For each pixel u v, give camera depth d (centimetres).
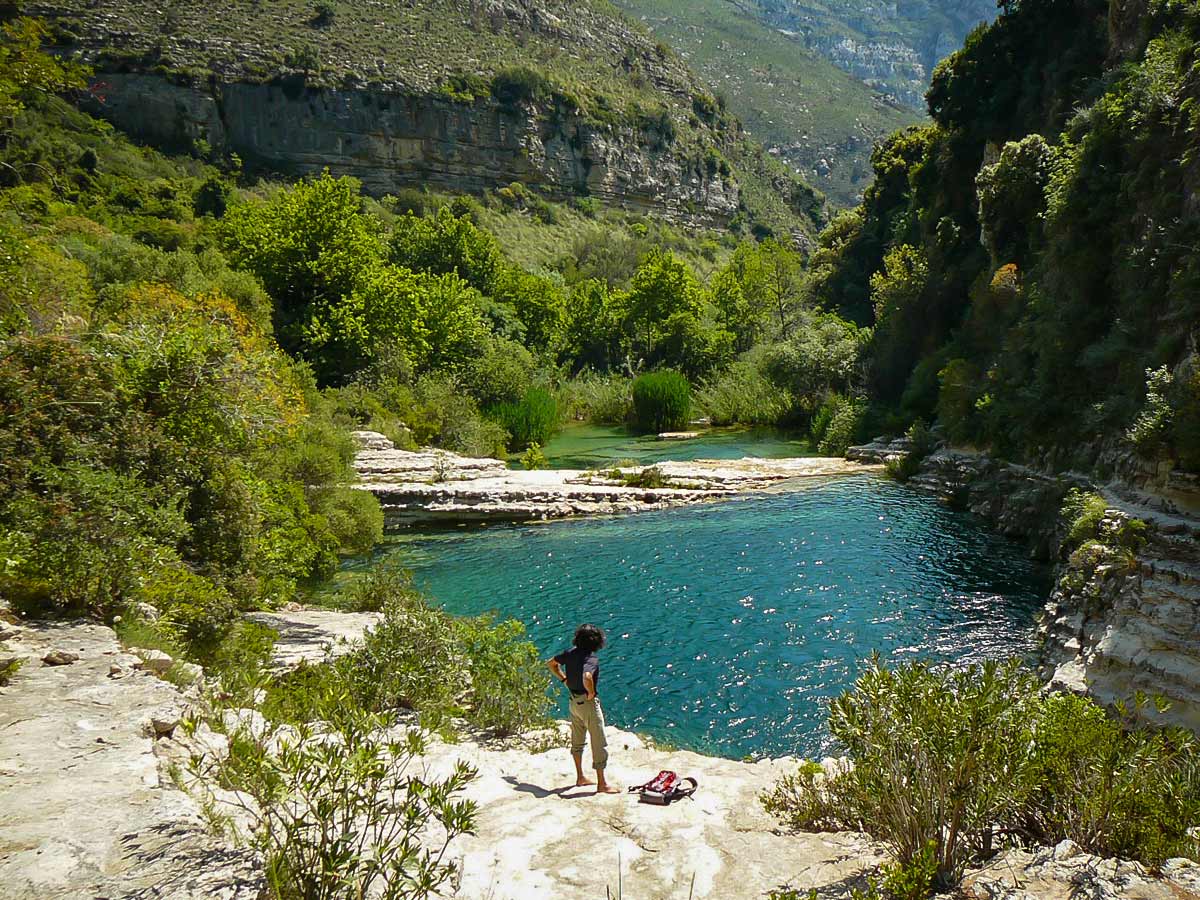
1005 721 465
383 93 11150
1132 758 495
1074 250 2584
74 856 393
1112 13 3553
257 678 809
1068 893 388
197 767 457
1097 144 2555
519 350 5859
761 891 459
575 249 11738
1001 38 4425
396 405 4266
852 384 5312
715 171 15962
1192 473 1581
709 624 1788
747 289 7688
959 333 4041
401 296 4978
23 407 1045
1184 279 1825
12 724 602
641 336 7600
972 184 4650
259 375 1700
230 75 10219
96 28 9712
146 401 1330
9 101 1246
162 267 3634
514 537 2741
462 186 12025
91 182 7062
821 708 1357
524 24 15588
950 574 2106
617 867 496
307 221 4809
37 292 1530
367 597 1722
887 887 405
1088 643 1365
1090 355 2270
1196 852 438
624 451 4716
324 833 331
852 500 3095
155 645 866
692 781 675
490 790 662
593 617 1866
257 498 1508
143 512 1031
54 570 897
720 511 3003
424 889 339
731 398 5903
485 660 1095
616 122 13962
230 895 353
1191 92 2153
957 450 3350
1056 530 2155
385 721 401
